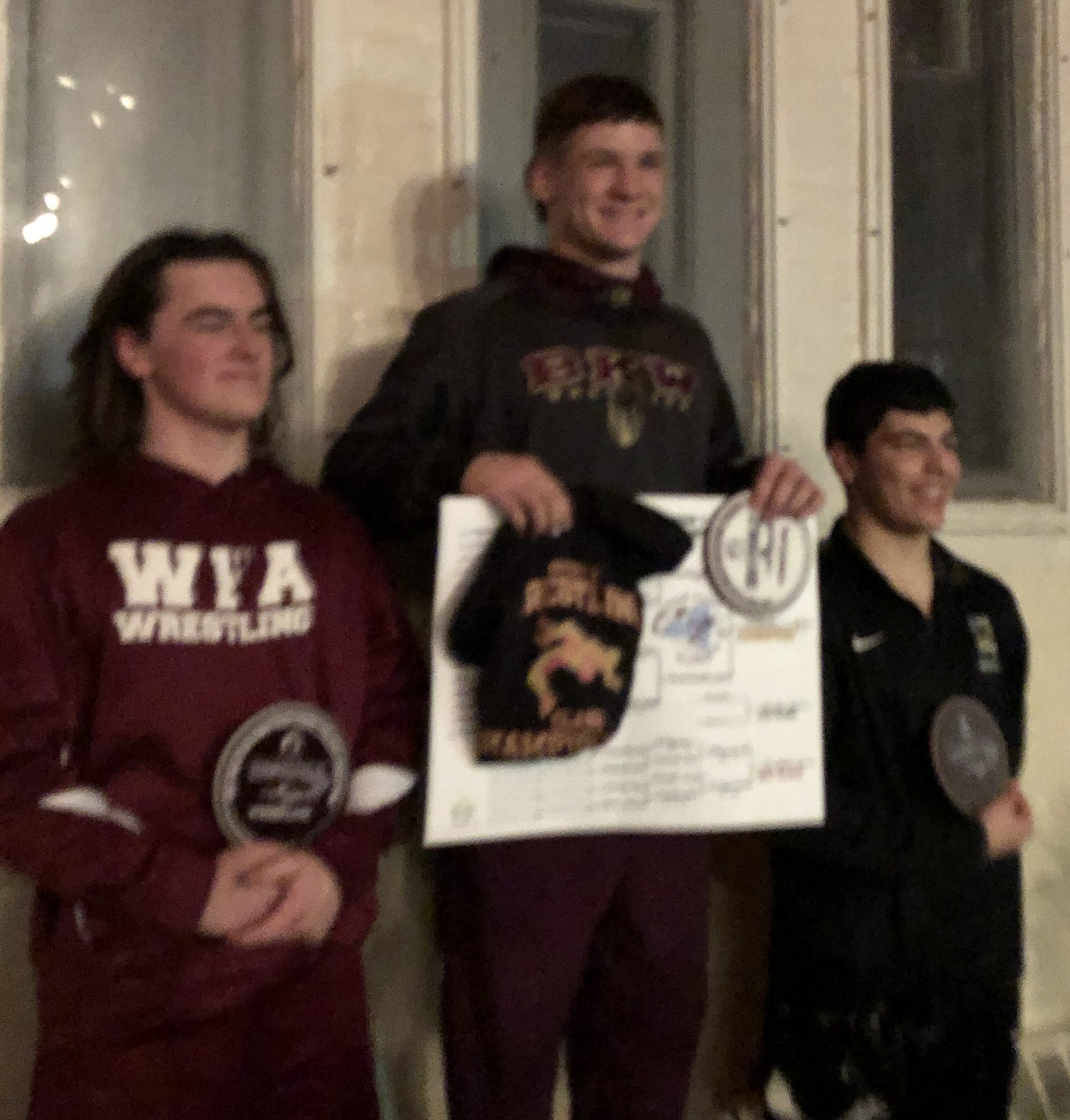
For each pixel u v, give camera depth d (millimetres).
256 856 881
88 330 1044
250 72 1321
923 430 1226
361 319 1332
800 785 1114
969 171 1849
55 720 875
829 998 1170
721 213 1602
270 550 967
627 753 1060
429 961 1325
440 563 987
